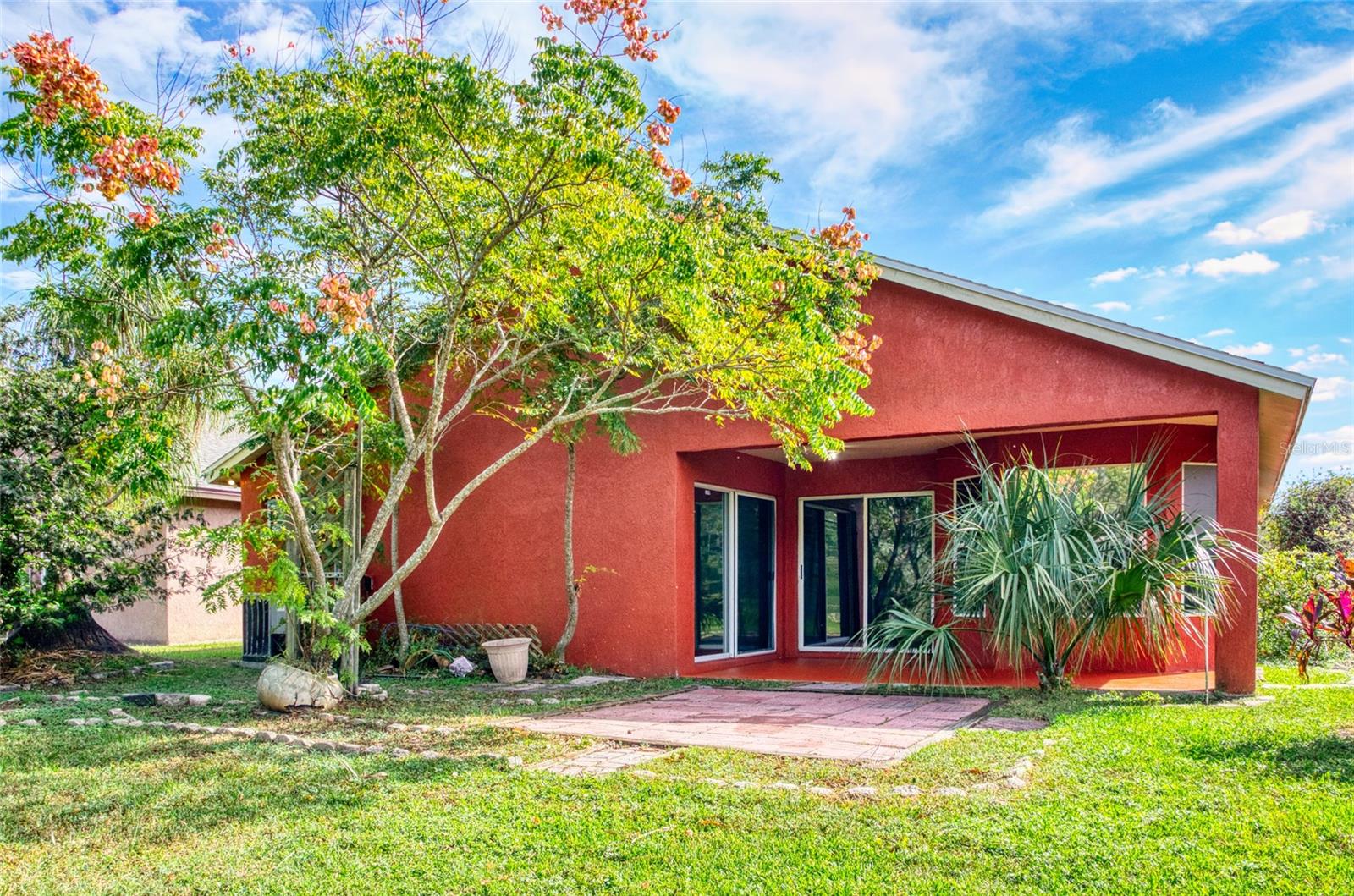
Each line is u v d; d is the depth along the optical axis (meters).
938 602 10.01
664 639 11.28
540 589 12.35
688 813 4.82
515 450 9.19
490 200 8.41
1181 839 4.21
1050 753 6.04
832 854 4.17
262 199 8.56
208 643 18.33
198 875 4.06
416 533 13.49
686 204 9.73
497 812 4.89
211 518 18.22
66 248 7.73
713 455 12.30
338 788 5.44
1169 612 8.20
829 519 14.07
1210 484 10.88
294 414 7.05
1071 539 8.43
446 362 8.73
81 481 11.28
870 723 7.56
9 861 4.28
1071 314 9.04
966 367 9.75
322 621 8.42
